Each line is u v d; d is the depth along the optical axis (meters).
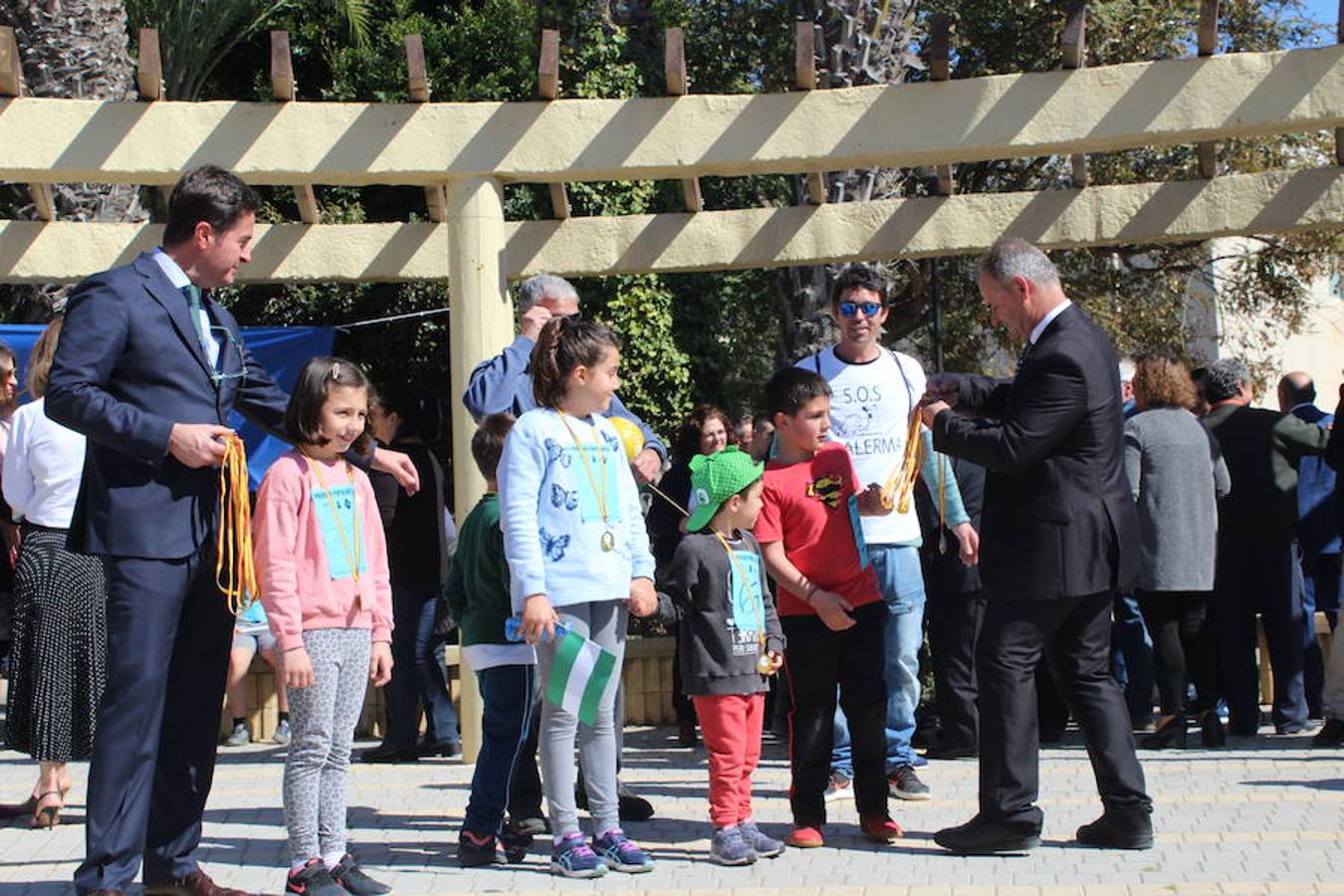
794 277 10.89
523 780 5.49
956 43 14.60
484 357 7.11
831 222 7.51
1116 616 8.02
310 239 7.58
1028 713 5.18
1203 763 7.04
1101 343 5.25
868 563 5.55
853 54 10.51
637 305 12.40
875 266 12.59
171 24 13.46
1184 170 14.96
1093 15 14.02
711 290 13.34
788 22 12.12
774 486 5.51
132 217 11.40
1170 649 7.48
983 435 5.14
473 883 4.94
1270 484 7.81
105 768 4.32
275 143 7.00
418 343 14.02
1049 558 5.11
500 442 5.41
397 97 14.00
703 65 14.72
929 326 15.59
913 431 5.71
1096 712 5.26
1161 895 4.54
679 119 7.05
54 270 7.31
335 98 14.31
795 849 5.38
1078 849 5.25
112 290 4.43
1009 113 6.85
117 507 4.36
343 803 4.83
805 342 10.85
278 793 6.66
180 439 4.25
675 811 6.18
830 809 6.20
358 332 13.90
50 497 5.85
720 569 5.21
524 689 5.24
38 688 5.85
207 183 4.58
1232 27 15.48
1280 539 7.85
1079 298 15.70
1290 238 15.71
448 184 7.20
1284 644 7.91
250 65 15.52
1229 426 7.92
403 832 5.82
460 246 7.12
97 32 10.89
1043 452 5.08
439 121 7.11
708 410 8.05
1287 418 7.90
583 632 4.98
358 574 4.84
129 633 4.35
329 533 4.79
